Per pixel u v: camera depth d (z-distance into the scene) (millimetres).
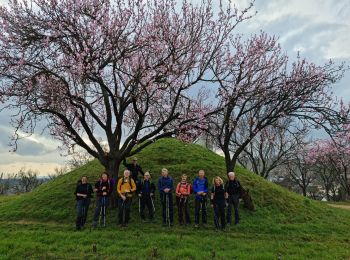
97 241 13969
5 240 14031
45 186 27625
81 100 18781
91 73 17672
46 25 18188
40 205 21516
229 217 18203
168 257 11992
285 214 21016
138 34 19062
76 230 16562
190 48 19141
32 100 18047
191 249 12875
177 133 19641
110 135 20109
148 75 18500
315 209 23203
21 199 24328
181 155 28109
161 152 28859
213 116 20203
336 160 56250
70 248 12977
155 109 21844
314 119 19375
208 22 19641
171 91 19734
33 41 18297
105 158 19875
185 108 20094
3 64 18188
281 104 19875
